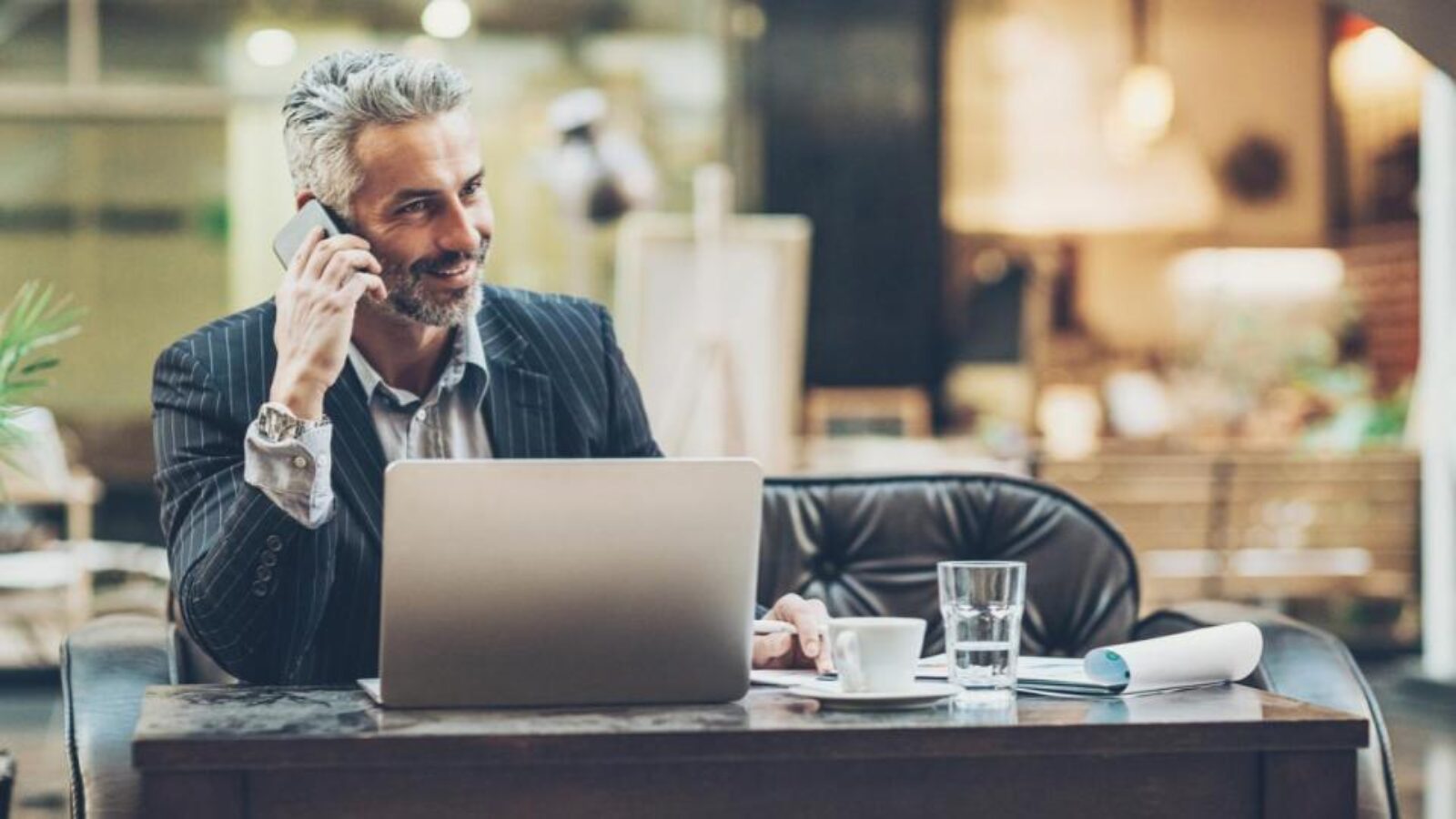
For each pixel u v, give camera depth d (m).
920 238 11.06
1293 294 11.38
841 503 2.95
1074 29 11.27
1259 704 1.83
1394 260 11.22
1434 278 7.16
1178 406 11.00
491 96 10.64
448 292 2.28
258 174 10.30
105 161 10.20
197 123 10.25
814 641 2.13
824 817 1.66
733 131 10.86
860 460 8.80
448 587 1.77
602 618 1.81
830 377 11.04
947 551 2.95
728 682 1.85
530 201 10.64
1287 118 11.44
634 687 1.83
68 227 10.16
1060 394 11.23
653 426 6.55
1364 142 11.39
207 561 2.08
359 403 2.37
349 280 2.10
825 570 2.94
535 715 1.75
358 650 2.33
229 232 10.27
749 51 10.86
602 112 8.20
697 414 6.53
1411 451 8.20
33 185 10.16
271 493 2.06
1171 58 11.34
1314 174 11.43
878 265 11.03
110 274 10.18
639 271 6.54
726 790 1.64
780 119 10.91
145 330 10.21
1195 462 8.02
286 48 10.33
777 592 2.89
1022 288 11.18
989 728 1.66
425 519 1.76
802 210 10.95
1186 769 1.70
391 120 2.23
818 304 11.00
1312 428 10.67
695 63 10.84
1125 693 1.93
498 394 2.48
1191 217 11.38
